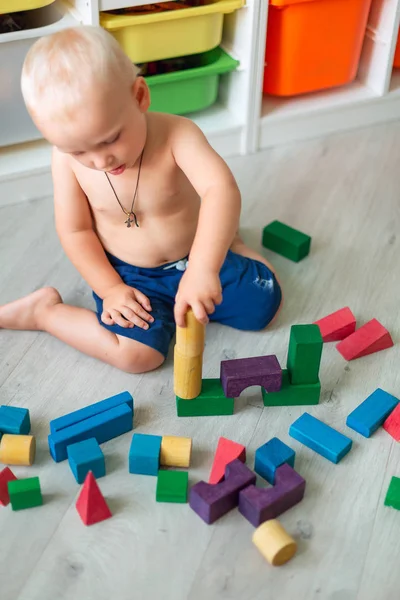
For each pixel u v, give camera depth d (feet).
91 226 4.16
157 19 4.96
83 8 4.83
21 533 3.27
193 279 3.40
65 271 4.75
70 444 3.54
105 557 3.19
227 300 4.17
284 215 5.24
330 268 4.78
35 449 3.64
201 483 3.31
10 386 3.97
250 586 3.09
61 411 3.84
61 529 3.29
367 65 6.11
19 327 4.28
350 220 5.20
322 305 4.51
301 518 3.34
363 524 3.32
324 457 3.61
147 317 3.99
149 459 3.44
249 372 3.67
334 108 5.96
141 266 4.18
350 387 3.98
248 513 3.29
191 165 3.66
